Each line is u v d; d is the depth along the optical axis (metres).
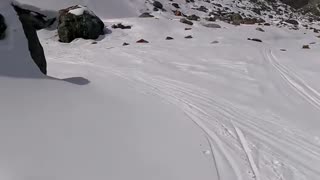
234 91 13.91
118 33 26.59
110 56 19.91
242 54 20.08
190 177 7.36
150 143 8.55
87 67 17.00
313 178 7.88
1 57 10.71
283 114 11.74
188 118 10.71
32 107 8.84
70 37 25.03
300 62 18.41
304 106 12.55
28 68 10.95
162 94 12.93
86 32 25.05
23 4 28.17
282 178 7.73
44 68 12.88
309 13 55.91
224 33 27.44
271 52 21.14
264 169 8.02
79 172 6.81
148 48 21.91
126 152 7.90
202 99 12.77
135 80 14.61
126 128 9.12
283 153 8.94
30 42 12.16
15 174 6.31
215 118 10.99
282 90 14.17
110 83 13.43
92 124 8.87
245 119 11.12
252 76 15.95
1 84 9.51
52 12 28.77
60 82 11.18
